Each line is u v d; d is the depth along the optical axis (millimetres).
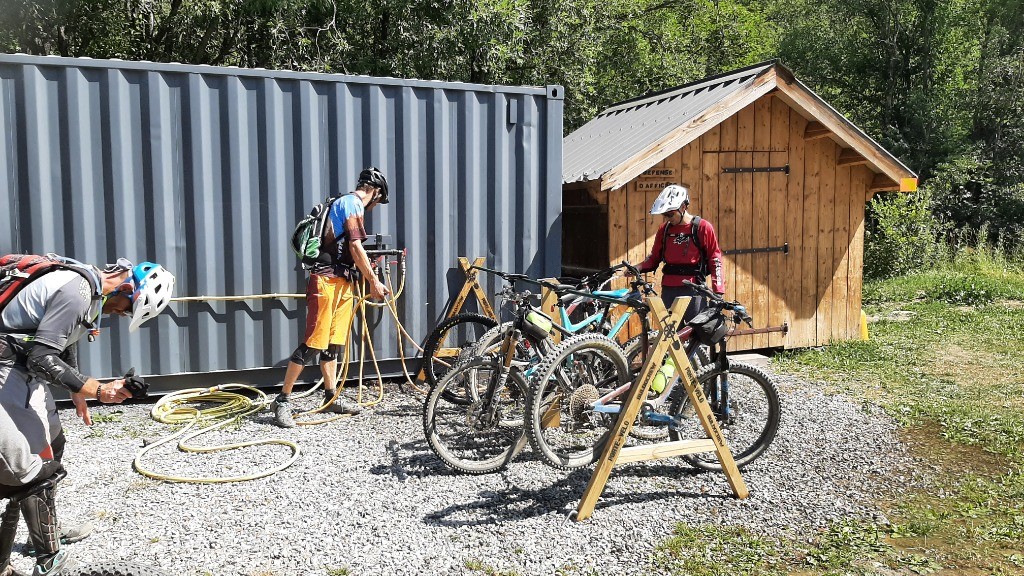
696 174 7723
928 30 20047
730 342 8039
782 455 5039
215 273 5984
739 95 7355
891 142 19609
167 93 5750
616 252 7469
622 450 4172
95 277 2871
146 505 4098
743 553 3730
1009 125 21188
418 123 6430
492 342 5621
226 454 4891
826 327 8516
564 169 8336
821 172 8336
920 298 12297
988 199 20172
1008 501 4363
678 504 4266
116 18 15203
